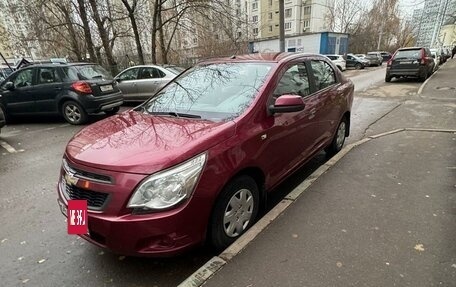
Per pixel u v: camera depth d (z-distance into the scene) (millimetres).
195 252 2736
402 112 7887
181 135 2568
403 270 2312
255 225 2939
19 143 6637
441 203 3223
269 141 3006
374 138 5562
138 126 2879
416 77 14609
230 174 2525
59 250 2859
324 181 3846
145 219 2172
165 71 10117
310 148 3934
